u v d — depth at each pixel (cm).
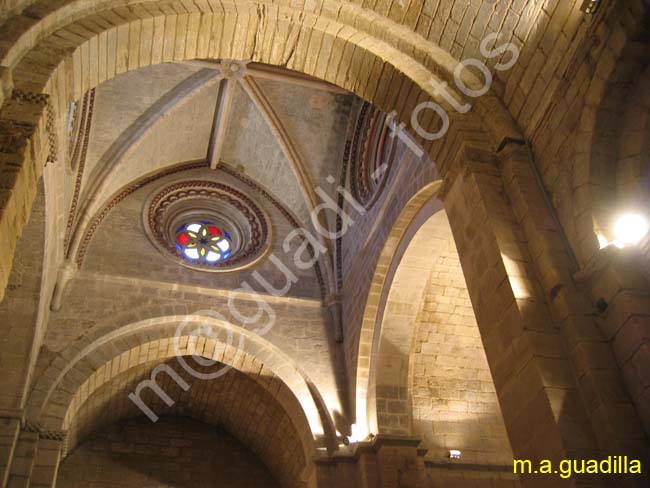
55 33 927
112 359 1573
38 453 1365
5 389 1353
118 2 1012
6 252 754
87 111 1733
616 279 834
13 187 753
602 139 927
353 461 1530
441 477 1594
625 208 887
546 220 959
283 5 1105
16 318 1394
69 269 1616
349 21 1125
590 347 827
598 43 928
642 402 773
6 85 797
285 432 1834
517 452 847
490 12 1061
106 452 1877
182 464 1917
